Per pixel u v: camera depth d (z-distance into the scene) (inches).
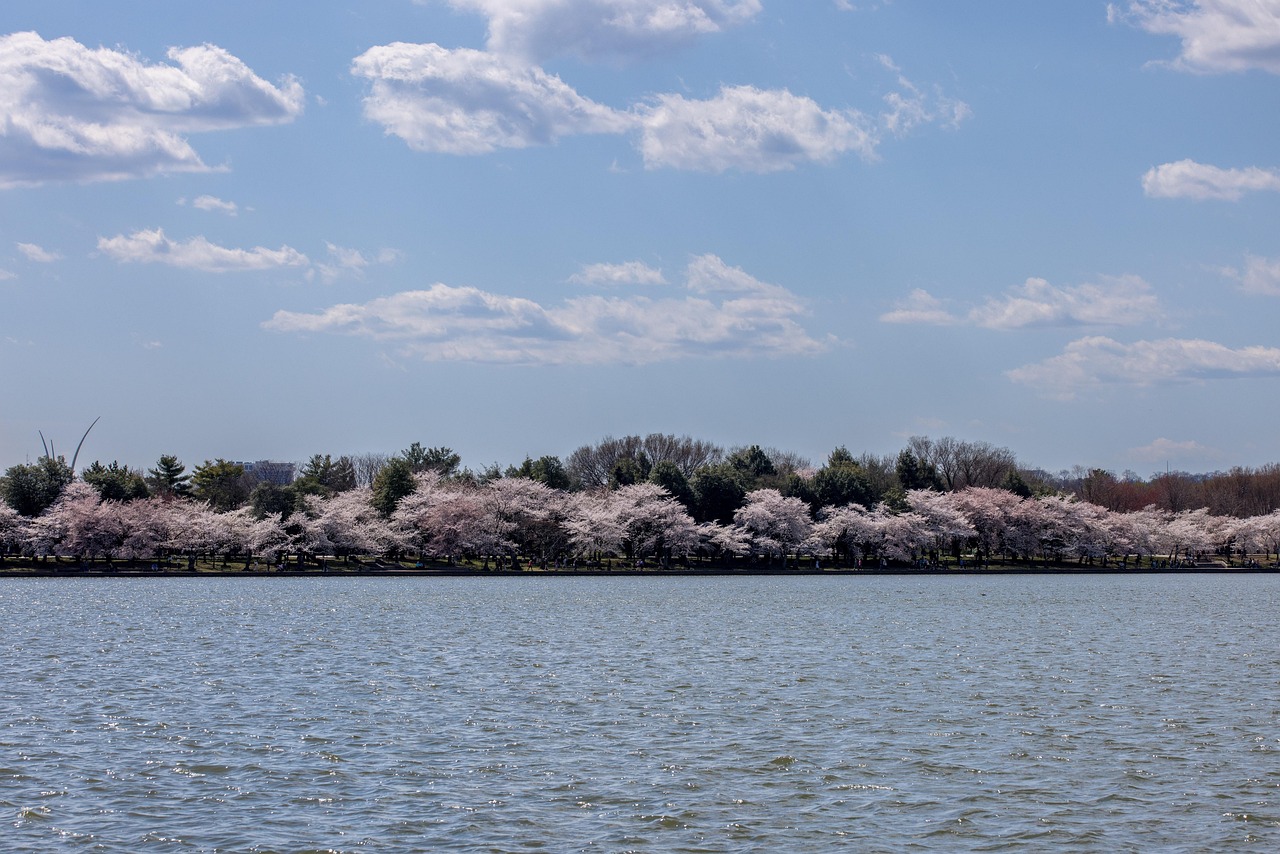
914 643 2669.8
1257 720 1694.1
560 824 1151.0
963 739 1546.5
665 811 1198.9
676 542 5915.4
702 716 1695.4
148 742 1488.7
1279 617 3457.2
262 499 5703.7
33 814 1168.2
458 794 1253.1
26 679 2004.2
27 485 5546.3
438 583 4901.6
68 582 4717.0
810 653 2455.7
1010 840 1119.0
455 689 1924.2
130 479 5989.2
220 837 1102.4
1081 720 1685.5
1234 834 1141.1
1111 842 1115.9
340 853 1061.8
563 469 7322.8
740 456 7677.2
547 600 3961.6
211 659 2276.1
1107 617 3435.0
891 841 1113.4
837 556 6574.8
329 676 2058.3
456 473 7598.4
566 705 1780.3
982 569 6486.2
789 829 1145.4
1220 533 7460.6
